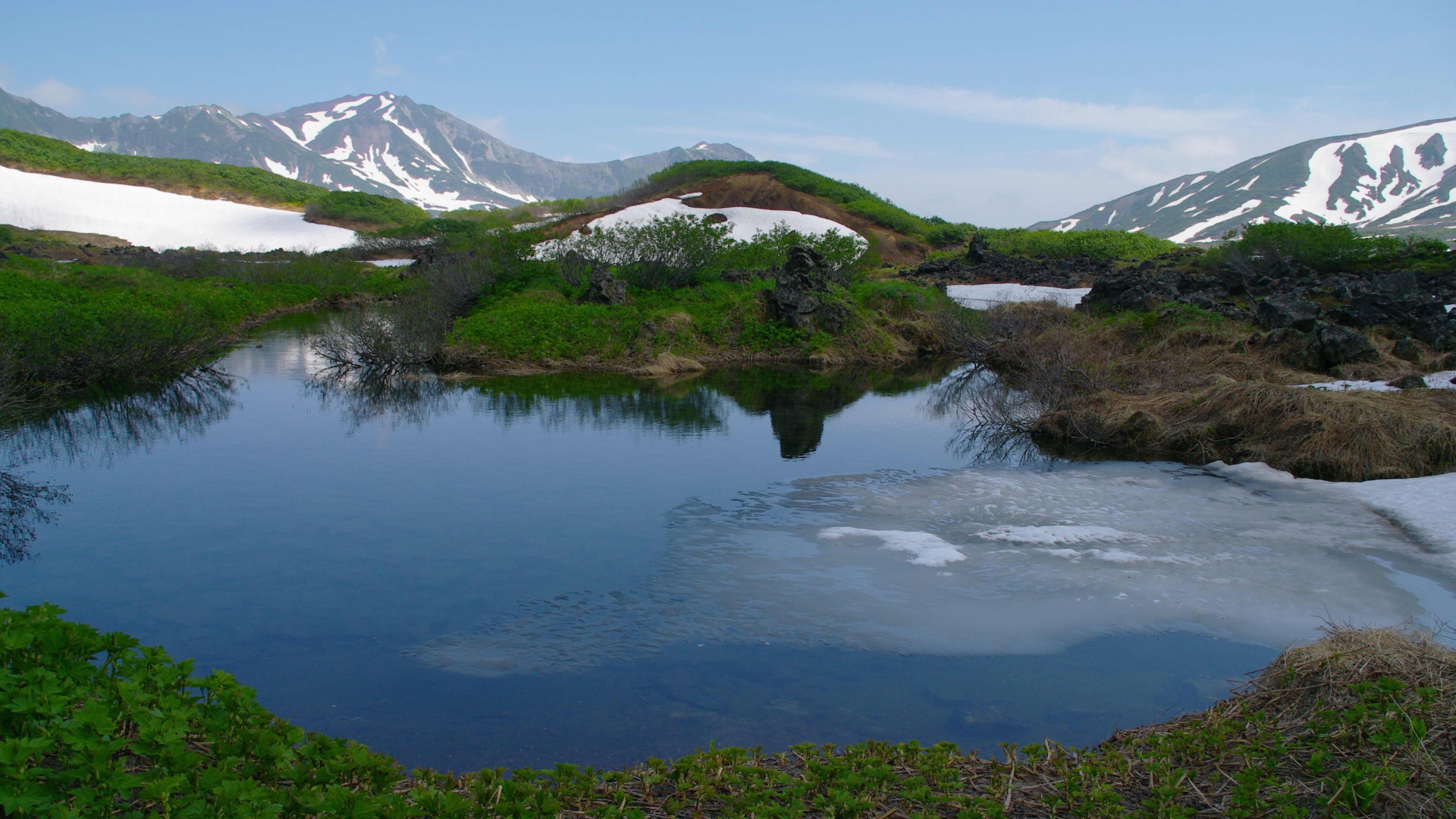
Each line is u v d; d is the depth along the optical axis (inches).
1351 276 1026.1
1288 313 681.6
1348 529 308.0
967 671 204.4
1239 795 130.3
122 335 644.1
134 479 376.5
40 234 2723.9
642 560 279.6
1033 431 489.7
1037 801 138.9
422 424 510.6
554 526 315.3
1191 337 693.3
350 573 267.1
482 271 1027.3
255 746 114.3
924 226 2630.4
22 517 322.0
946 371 796.0
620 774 143.9
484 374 730.8
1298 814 125.0
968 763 155.7
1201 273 1232.2
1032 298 1266.0
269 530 309.0
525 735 174.7
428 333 781.9
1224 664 207.2
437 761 163.9
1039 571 269.0
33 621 118.5
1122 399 503.2
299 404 572.4
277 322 1140.5
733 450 445.7
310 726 177.3
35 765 103.7
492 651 214.1
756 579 263.0
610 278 938.7
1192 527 314.2
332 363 761.6
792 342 871.7
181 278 1589.6
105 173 3619.6
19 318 608.4
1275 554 283.6
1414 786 135.3
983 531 310.7
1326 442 392.8
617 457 428.8
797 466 411.5
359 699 189.0
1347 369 577.3
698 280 1077.1
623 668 205.3
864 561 279.6
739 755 148.9
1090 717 183.2
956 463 423.8
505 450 440.1
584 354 795.4
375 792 117.0
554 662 208.2
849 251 1280.8
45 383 586.2
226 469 395.5
